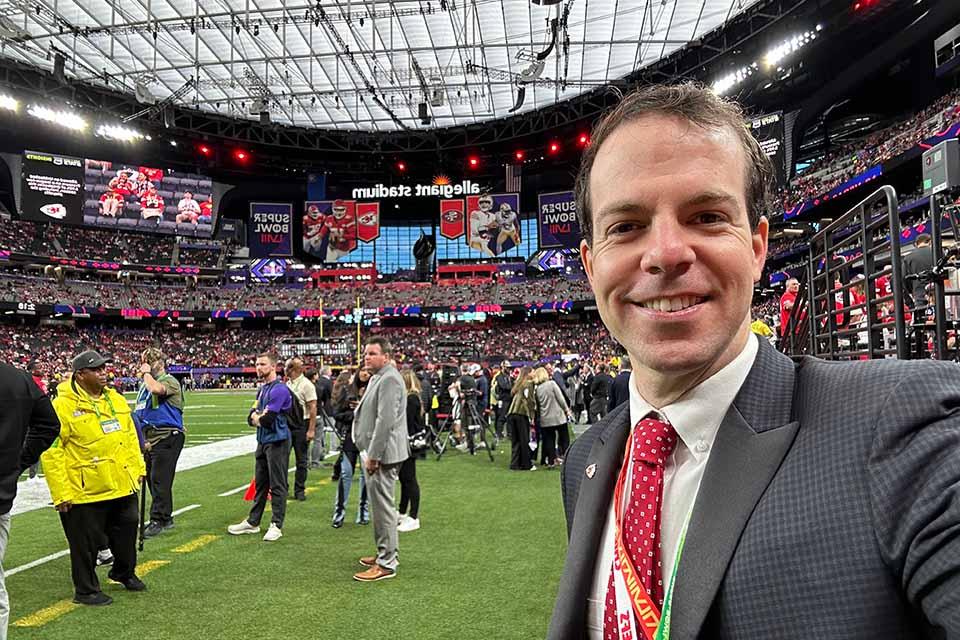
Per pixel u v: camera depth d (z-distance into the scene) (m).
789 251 35.56
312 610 4.42
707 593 0.72
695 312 0.84
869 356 4.00
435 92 35.22
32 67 36.94
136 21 28.09
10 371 3.90
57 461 4.53
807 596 0.66
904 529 0.62
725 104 0.94
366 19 29.41
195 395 43.31
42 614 4.41
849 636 0.63
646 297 0.87
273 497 6.52
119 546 4.86
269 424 6.53
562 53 32.72
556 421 11.16
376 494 5.17
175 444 6.92
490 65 34.62
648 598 0.83
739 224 0.88
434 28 30.41
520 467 10.95
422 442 6.95
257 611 4.42
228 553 5.95
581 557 1.04
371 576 5.07
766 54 32.03
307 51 32.78
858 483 0.68
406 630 4.04
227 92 40.12
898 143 31.08
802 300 6.34
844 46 35.25
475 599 4.61
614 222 0.91
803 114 40.75
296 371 8.95
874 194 3.74
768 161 1.00
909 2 30.23
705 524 0.77
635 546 0.88
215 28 29.59
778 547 0.69
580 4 27.92
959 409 0.69
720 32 32.00
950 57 31.47
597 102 43.56
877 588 0.63
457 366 16.12
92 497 4.62
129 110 45.38
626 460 1.01
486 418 15.70
